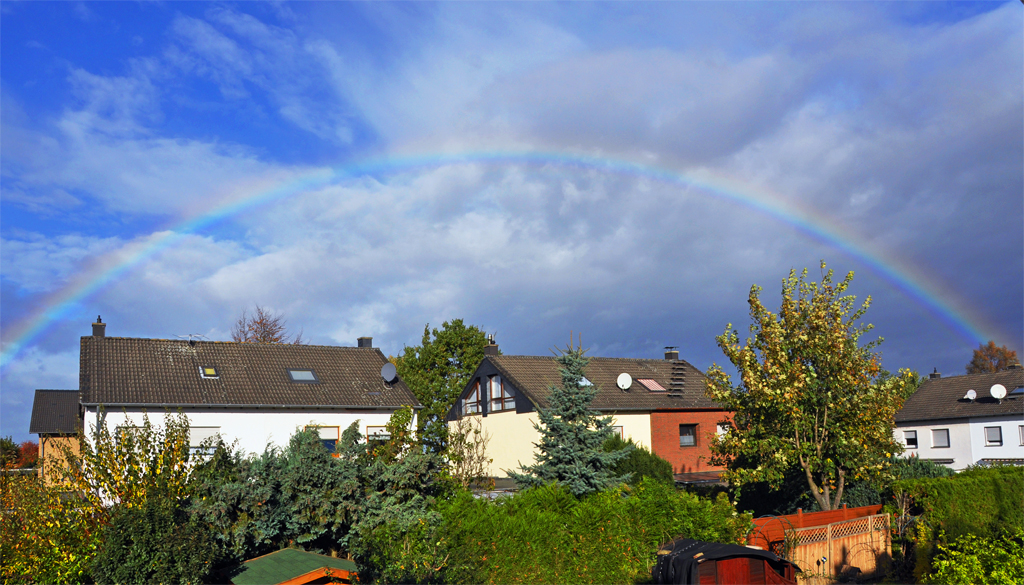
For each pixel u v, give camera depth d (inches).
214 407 966.4
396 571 422.6
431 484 578.2
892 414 644.7
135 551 389.4
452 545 455.8
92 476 473.4
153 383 968.3
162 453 487.5
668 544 475.2
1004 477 651.5
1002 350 2564.0
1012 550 435.5
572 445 601.0
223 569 453.1
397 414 783.7
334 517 527.5
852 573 581.3
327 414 1037.2
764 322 660.7
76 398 1517.0
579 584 473.7
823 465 655.8
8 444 711.7
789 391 622.5
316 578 417.7
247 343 1133.1
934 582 448.5
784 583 424.8
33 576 418.6
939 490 601.9
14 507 454.0
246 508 491.8
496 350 1402.6
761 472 650.2
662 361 1587.1
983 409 1503.4
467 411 1424.7
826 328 634.8
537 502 530.0
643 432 1301.7
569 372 623.5
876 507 645.3
